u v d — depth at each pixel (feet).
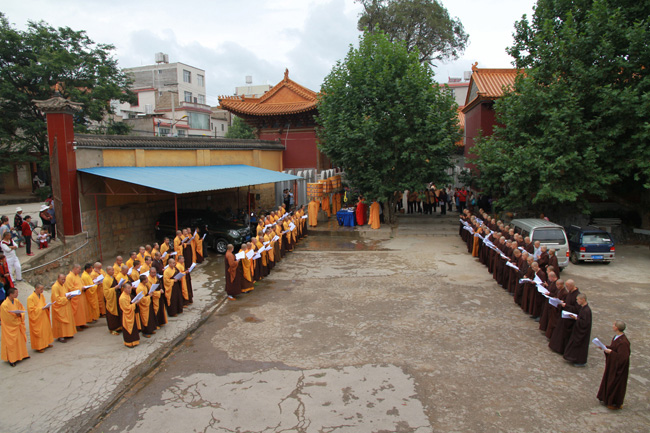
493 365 27.48
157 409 23.04
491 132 88.74
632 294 41.34
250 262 43.21
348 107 70.90
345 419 21.86
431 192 88.58
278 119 100.32
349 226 77.41
